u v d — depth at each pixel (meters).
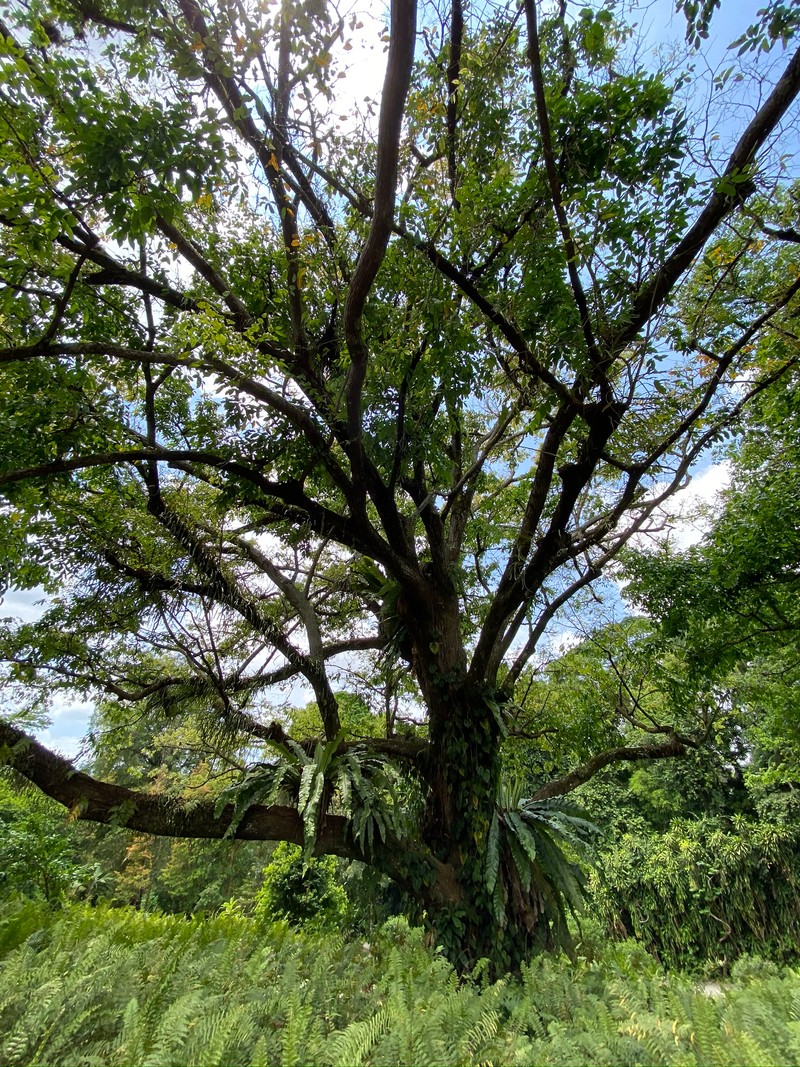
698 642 7.93
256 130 4.57
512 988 3.92
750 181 4.37
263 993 3.07
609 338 4.80
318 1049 2.30
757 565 7.05
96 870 11.66
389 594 6.96
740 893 15.65
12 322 5.40
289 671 7.43
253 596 7.78
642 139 4.41
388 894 6.79
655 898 16.52
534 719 8.46
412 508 8.91
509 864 5.64
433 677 6.32
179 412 7.23
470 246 4.92
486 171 5.39
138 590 6.87
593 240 4.41
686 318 5.56
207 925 4.68
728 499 8.88
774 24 3.73
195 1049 2.16
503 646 7.20
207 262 5.59
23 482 5.41
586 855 5.95
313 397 5.64
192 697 6.81
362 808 5.48
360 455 5.42
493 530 8.76
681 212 4.39
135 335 5.93
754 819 17.53
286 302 6.19
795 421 6.94
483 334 5.57
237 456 6.07
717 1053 2.37
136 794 5.59
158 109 3.57
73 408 5.42
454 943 5.07
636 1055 2.51
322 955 3.86
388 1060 2.25
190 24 4.05
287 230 5.16
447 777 5.95
